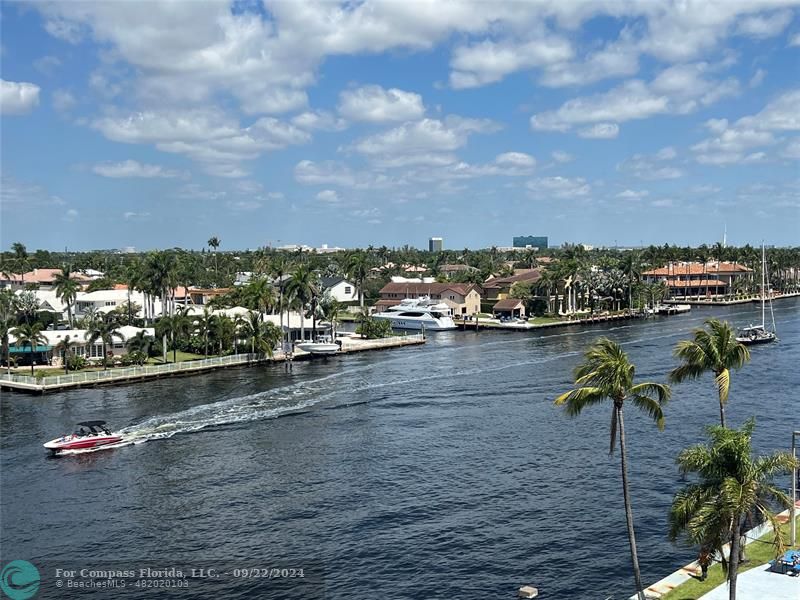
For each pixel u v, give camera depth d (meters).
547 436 78.31
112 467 69.94
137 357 124.56
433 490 62.19
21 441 79.25
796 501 49.88
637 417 85.88
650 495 59.91
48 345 122.81
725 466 34.50
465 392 103.38
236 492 62.47
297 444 76.88
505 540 52.03
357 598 44.44
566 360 132.38
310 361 137.50
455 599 44.19
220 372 123.94
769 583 40.34
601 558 49.00
